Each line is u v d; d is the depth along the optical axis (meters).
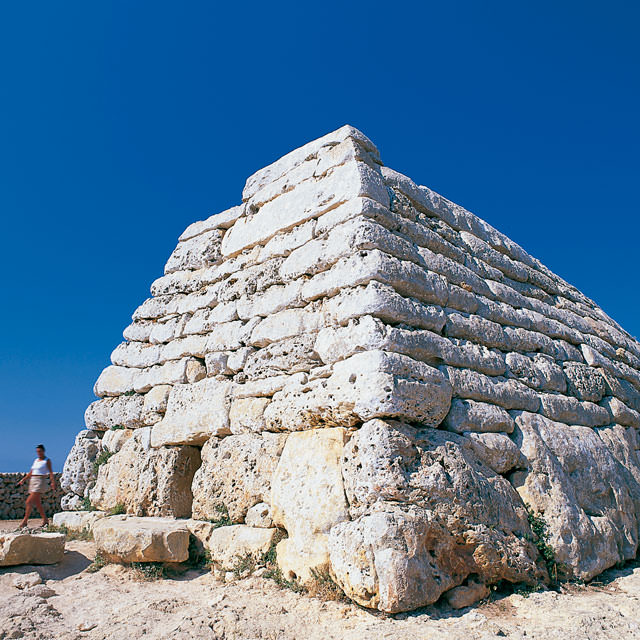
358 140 7.48
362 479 5.34
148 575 6.24
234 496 6.83
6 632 4.82
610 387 8.95
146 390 8.84
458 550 5.30
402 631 4.45
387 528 4.86
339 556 5.05
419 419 5.72
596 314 11.10
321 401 5.98
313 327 6.74
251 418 7.05
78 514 8.34
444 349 6.36
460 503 5.40
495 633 4.46
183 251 9.75
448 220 8.29
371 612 4.84
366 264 6.23
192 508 7.32
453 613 4.96
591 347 9.41
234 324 7.96
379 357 5.64
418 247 7.08
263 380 7.11
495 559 5.39
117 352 9.65
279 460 6.45
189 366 8.30
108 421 9.09
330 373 6.14
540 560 5.84
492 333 7.30
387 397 5.46
